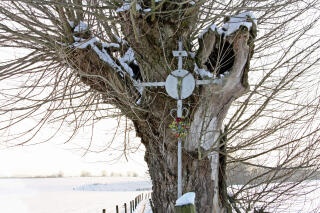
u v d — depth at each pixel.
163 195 4.14
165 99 4.02
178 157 3.82
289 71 4.18
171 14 4.05
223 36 3.79
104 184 65.31
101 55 3.97
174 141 4.07
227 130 4.26
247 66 3.76
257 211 5.19
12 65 4.24
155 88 4.03
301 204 5.34
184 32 4.22
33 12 4.18
